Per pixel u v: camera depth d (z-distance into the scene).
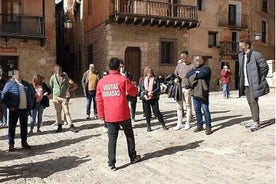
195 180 5.16
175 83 9.14
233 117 10.57
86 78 11.98
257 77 7.75
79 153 7.36
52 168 6.33
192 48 27.38
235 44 29.41
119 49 23.80
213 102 16.44
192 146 7.29
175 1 26.11
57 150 7.71
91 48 27.80
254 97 7.89
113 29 23.64
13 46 21.47
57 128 10.51
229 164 5.83
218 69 28.86
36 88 9.75
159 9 24.45
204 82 8.22
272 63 17.83
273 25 36.00
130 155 6.35
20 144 8.46
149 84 9.10
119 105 6.02
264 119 9.73
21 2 21.84
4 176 5.91
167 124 10.27
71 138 8.96
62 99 9.75
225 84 19.00
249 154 6.35
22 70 21.80
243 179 5.03
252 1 31.73
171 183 5.12
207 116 8.26
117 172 5.89
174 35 25.75
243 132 8.14
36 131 10.12
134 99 10.80
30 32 21.59
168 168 5.88
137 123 10.65
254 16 32.06
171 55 25.77
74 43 34.25
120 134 9.09
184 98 9.25
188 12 25.52
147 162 6.34
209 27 28.38
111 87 6.02
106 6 23.95
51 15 22.62
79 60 31.98
